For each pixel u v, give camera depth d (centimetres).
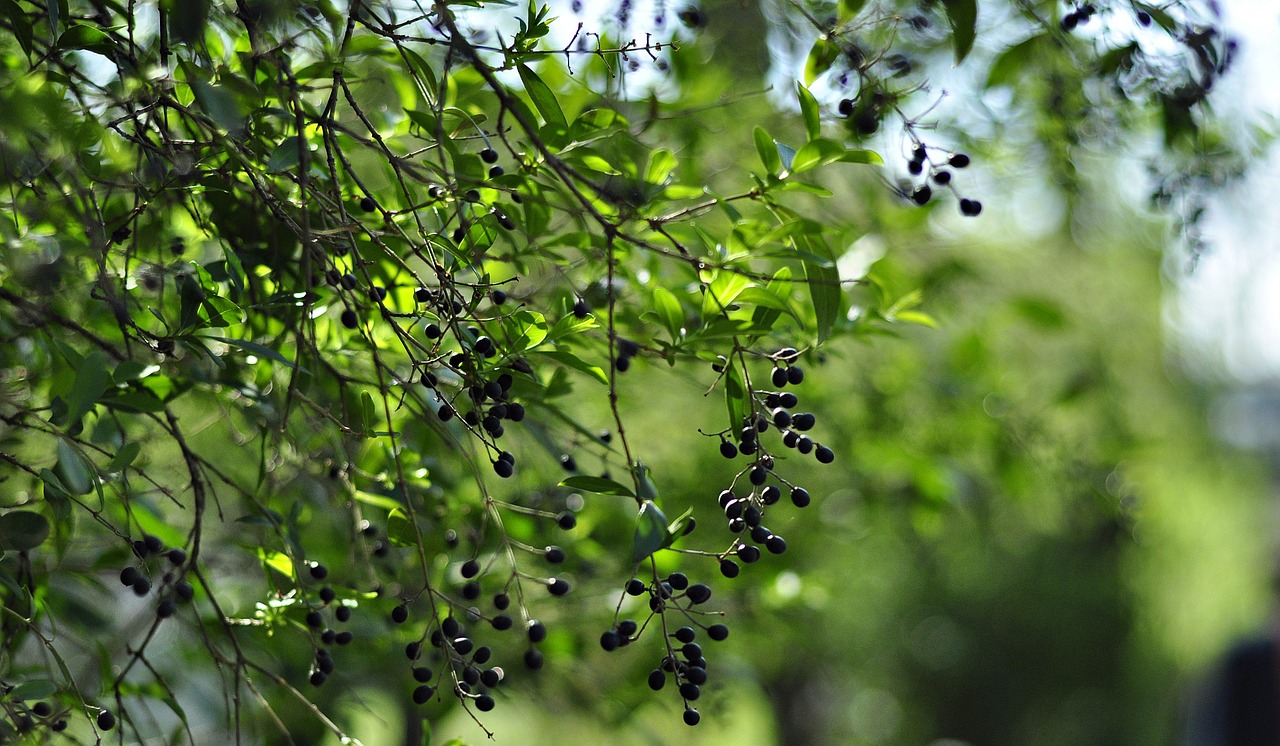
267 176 194
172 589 195
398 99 206
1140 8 203
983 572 703
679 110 219
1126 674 642
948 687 772
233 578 225
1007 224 314
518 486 222
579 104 213
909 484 253
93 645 213
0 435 205
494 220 197
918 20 201
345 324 191
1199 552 420
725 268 190
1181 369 380
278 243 201
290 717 220
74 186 191
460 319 191
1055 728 729
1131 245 333
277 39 195
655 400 243
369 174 214
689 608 187
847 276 226
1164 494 383
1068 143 221
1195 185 213
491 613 220
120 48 192
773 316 193
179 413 221
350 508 204
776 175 192
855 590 573
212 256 210
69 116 189
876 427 248
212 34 199
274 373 203
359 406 206
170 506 224
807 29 223
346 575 210
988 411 259
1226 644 442
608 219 194
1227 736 434
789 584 236
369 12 191
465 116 194
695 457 243
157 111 193
